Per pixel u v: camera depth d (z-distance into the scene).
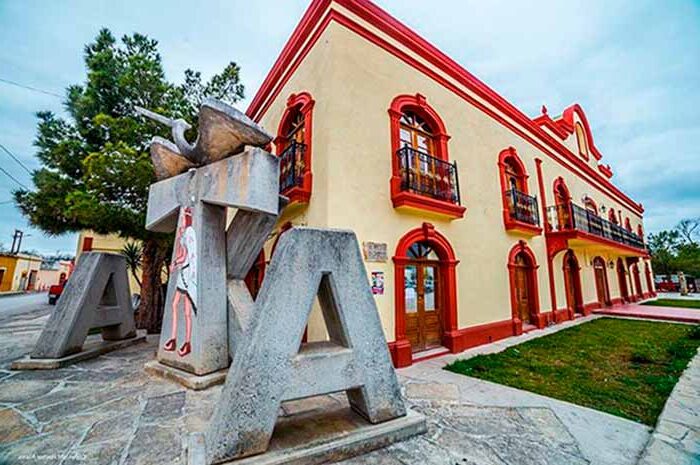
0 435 2.49
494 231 7.82
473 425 2.87
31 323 9.02
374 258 5.21
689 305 13.82
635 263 18.31
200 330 3.84
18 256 30.12
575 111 14.10
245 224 4.54
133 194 7.55
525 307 8.73
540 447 2.48
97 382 3.79
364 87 5.64
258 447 2.07
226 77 9.38
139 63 7.84
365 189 5.32
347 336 2.53
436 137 6.81
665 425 2.88
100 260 5.40
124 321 5.92
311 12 5.88
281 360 2.24
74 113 7.76
